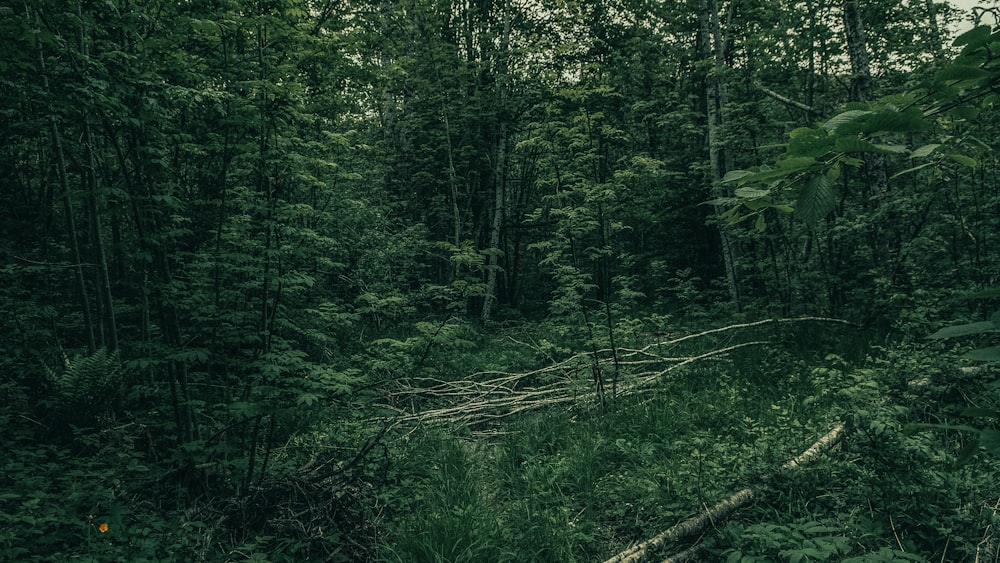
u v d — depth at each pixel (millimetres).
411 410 6684
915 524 3223
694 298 12102
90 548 3143
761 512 3564
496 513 4027
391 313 10203
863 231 7703
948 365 4680
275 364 3717
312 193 9117
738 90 12195
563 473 4418
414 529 3623
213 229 5754
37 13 3809
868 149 1078
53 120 4109
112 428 4648
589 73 12422
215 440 4426
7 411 4645
